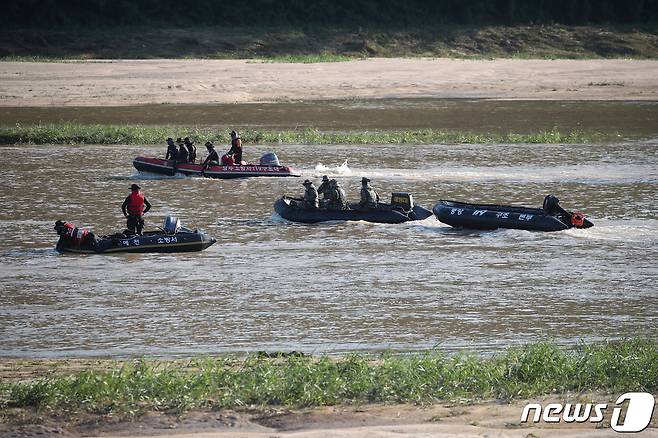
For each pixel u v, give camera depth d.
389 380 42.34
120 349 55.25
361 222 93.38
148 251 81.38
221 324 60.78
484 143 150.38
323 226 92.44
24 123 168.00
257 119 176.25
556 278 72.56
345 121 173.38
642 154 138.75
